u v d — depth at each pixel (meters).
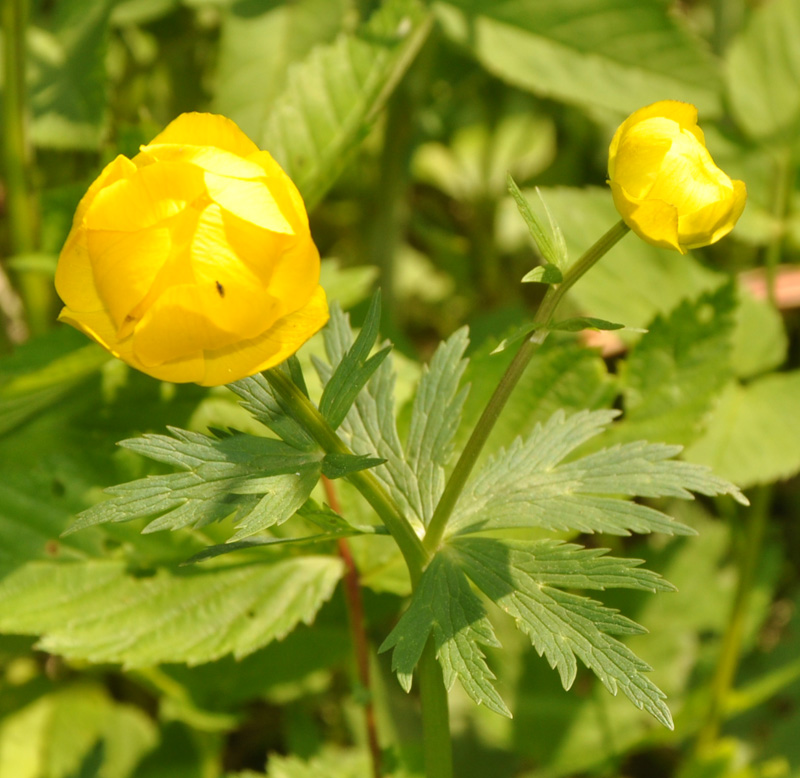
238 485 0.30
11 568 0.36
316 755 0.41
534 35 0.47
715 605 0.47
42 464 0.37
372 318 0.30
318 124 0.40
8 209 0.45
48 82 0.47
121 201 0.28
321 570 0.36
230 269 0.28
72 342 0.39
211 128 0.29
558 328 0.30
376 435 0.32
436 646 0.30
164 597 0.36
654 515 0.31
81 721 0.43
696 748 0.43
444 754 0.32
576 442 0.32
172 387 0.39
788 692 0.46
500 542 0.31
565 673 0.30
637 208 0.29
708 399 0.38
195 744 0.42
